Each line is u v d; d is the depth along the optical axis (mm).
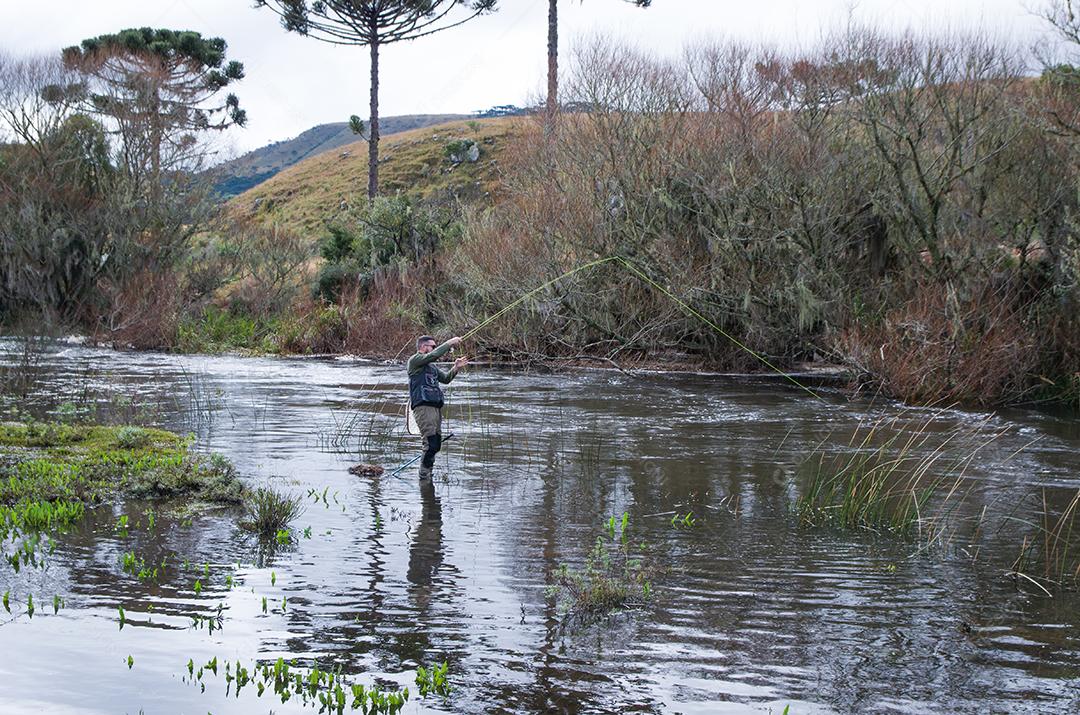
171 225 33438
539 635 6207
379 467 11297
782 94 21453
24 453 11344
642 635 6230
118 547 7977
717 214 22062
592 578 7223
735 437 13688
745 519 9211
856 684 5531
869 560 7930
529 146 26016
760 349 22312
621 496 10102
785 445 13070
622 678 5582
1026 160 18641
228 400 17250
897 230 20375
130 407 15930
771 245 21156
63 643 5926
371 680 5523
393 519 9062
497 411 16156
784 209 21078
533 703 5254
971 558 8016
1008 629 6395
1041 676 5656
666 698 5332
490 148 59406
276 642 6043
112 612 6473
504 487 10469
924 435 13938
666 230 22688
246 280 34469
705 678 5590
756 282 21625
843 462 11922
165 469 10375
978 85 19359
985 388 17172
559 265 23172
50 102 32500
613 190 23000
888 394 18406
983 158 18828
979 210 19141
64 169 32688
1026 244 18609
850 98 20344
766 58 21844
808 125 21062
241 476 10758
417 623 6391
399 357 25875
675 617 6566
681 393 18688
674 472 11312
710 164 21688
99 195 32875
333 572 7422
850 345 19094
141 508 9312
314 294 32312
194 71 39250
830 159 20844
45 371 21609
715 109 22375
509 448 12781
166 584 7074
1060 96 18219
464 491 10266
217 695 5281
